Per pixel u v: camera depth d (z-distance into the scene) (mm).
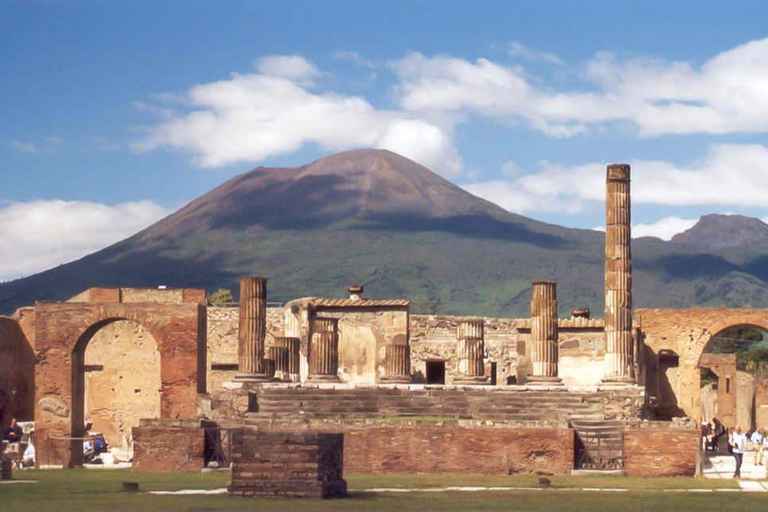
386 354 84250
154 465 62188
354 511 40875
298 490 45094
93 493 47688
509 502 45562
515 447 61406
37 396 77312
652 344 95938
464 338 80500
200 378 79438
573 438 61719
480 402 71562
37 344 77625
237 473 45594
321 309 93875
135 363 94938
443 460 61438
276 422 66000
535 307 78688
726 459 72188
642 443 61188
